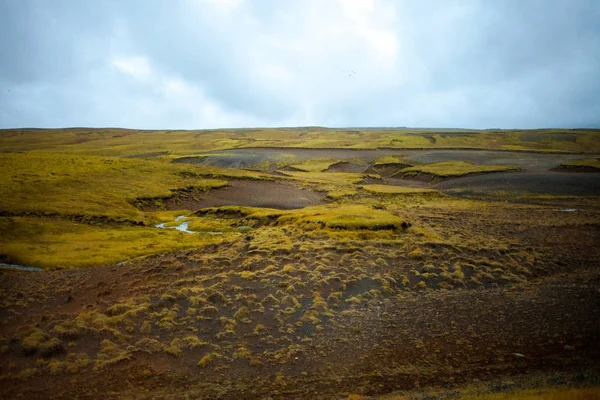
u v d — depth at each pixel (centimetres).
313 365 2334
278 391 2072
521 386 1944
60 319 2830
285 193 9925
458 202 8744
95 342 2528
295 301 3141
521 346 2494
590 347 2417
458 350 2478
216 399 2003
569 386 1855
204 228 6900
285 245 4434
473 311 3033
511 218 6650
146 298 3152
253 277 3578
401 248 4412
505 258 4262
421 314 3003
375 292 3362
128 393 2038
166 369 2270
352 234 4947
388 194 9625
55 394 2016
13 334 2634
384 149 17100
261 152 16600
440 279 3678
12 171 9450
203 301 3092
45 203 7475
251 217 7225
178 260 4172
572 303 3072
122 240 5950
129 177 10188
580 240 5156
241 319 2878
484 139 19950
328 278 3534
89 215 7088
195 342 2539
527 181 9975
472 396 1800
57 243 5659
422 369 2270
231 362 2361
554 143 18475
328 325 2836
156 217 7756
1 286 3753
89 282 3809
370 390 2056
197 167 12262
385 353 2464
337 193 9581
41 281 3941
